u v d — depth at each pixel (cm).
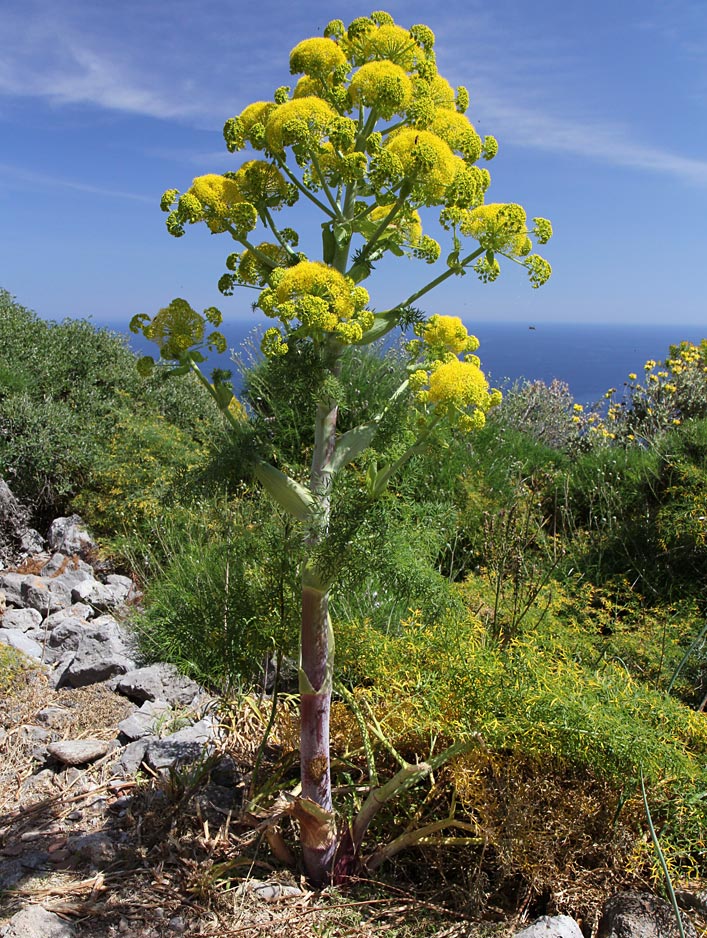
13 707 353
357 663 286
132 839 255
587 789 245
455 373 211
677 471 548
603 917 220
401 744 277
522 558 353
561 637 332
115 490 580
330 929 223
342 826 252
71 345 762
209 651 302
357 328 193
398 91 189
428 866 252
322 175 200
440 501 491
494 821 233
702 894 223
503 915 229
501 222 200
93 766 306
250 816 253
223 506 385
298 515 219
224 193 205
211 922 223
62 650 417
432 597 277
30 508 629
